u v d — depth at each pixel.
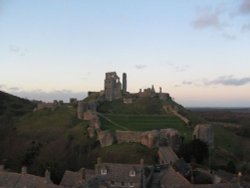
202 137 167.00
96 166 106.06
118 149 151.75
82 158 153.75
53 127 192.75
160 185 102.69
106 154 149.88
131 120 192.62
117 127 177.88
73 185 93.31
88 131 172.25
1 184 94.31
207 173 120.06
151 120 194.25
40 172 132.25
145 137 155.00
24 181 93.38
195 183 104.19
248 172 145.88
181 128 185.00
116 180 101.12
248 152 187.62
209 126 171.62
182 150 146.25
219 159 158.25
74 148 161.50
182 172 115.56
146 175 106.31
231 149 188.12
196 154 143.88
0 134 196.00
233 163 151.12
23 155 161.88
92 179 93.50
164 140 156.12
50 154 159.75
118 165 105.00
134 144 154.25
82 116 197.12
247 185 101.69
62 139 171.88
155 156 143.88
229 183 95.44
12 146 178.62
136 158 142.75
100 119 190.50
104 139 160.00
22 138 186.75
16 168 148.62
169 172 103.19
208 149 152.38
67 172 99.62
